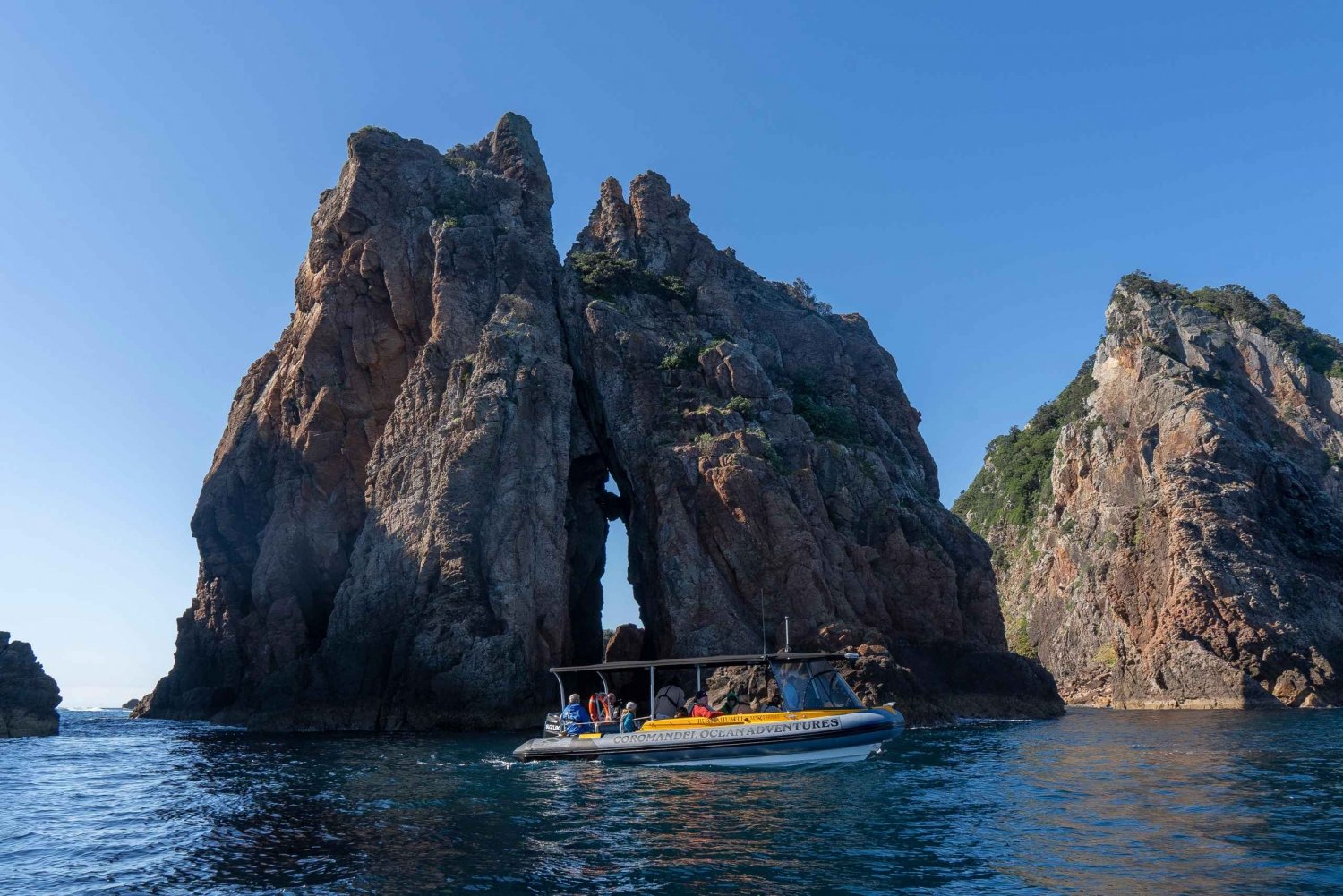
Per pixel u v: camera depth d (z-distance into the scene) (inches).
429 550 2135.8
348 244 2650.1
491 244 2650.1
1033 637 4394.7
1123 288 4613.7
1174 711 2901.1
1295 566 3339.1
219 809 892.0
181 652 2625.5
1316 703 2883.9
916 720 1959.9
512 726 1943.9
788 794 919.0
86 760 1396.4
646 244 3041.3
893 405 3105.3
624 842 702.5
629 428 2440.9
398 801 911.0
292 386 2568.9
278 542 2428.6
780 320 3142.2
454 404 2342.5
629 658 2352.4
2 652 2042.3
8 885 613.9
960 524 2605.8
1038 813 815.1
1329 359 4284.0
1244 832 727.1
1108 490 4119.1
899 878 594.9
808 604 2140.7
